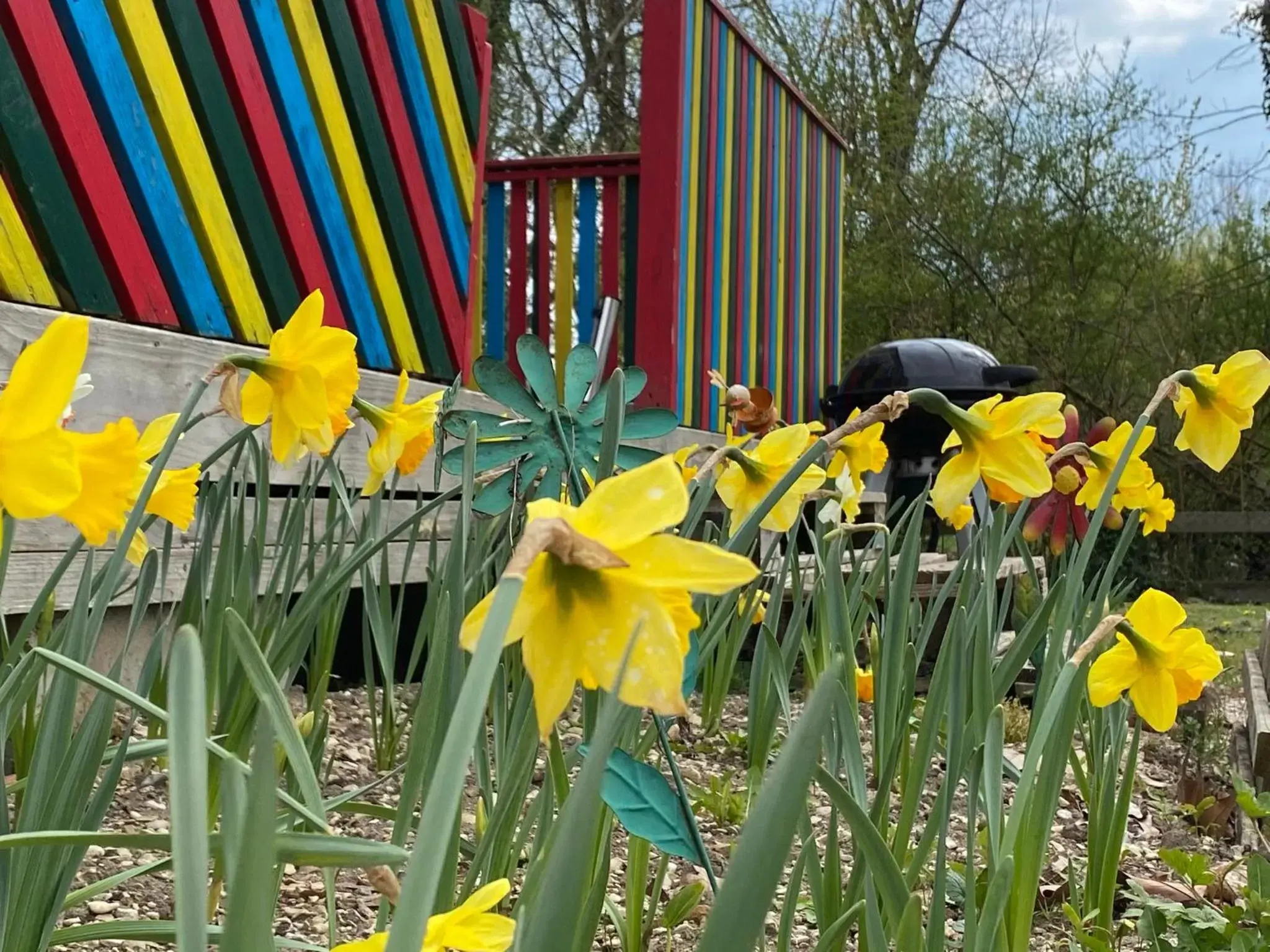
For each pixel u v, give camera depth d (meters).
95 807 0.84
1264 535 10.07
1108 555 9.25
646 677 0.39
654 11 4.44
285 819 0.94
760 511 0.83
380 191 3.25
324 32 3.07
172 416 0.91
